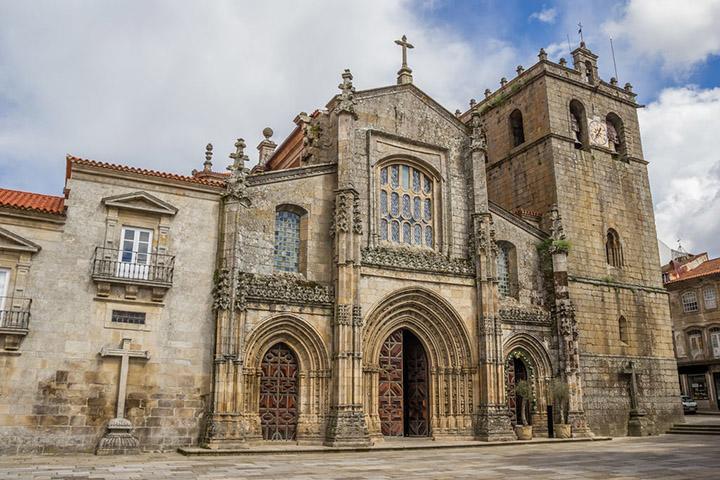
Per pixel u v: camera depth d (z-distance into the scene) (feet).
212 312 98.12
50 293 88.22
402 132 125.39
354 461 79.46
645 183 161.68
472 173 129.18
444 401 117.39
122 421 87.40
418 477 61.26
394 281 115.03
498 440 111.86
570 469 69.00
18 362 84.48
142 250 96.53
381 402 114.21
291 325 104.01
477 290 122.31
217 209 103.14
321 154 122.42
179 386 93.56
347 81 117.50
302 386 103.91
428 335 119.75
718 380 215.51
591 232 146.51
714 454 87.97
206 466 71.46
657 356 146.82
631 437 131.44
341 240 107.96
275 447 94.17
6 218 88.28
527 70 159.12
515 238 135.64
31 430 83.61
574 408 125.59
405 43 133.28
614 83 165.27
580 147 155.43
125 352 90.17
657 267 155.84
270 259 106.11
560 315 131.23
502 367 118.01
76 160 93.76
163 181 99.35
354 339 104.42
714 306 217.77
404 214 123.54
